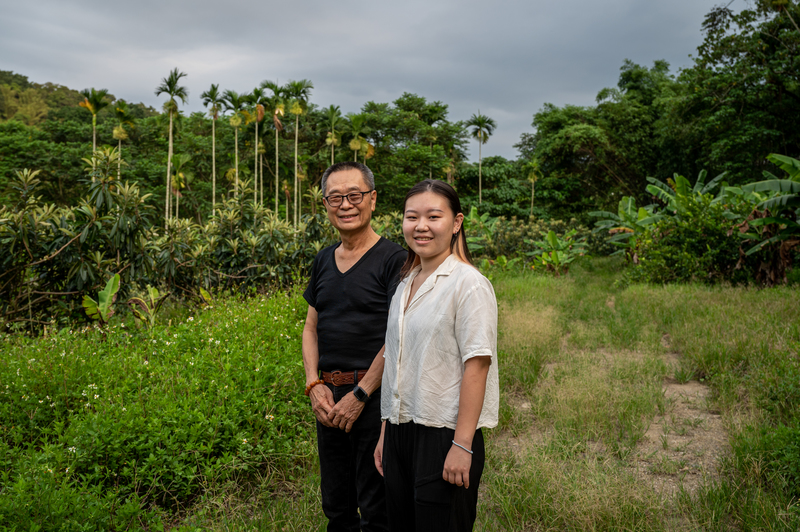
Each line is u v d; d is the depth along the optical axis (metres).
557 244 14.62
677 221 11.38
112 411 2.99
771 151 20.27
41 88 100.94
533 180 38.12
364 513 2.06
